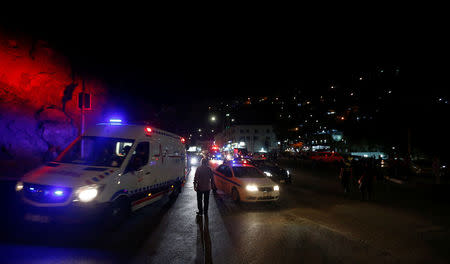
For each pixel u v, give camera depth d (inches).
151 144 291.9
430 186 624.7
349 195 464.8
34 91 472.4
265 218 286.5
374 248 202.1
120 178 226.8
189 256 177.3
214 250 189.0
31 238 196.4
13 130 443.2
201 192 283.1
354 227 258.4
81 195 193.6
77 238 202.7
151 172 287.3
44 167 224.2
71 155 245.4
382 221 284.4
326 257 182.2
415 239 225.0
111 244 193.9
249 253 185.2
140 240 204.5
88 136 262.2
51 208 190.4
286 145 2787.9
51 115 497.7
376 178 733.9
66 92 534.6
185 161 436.5
